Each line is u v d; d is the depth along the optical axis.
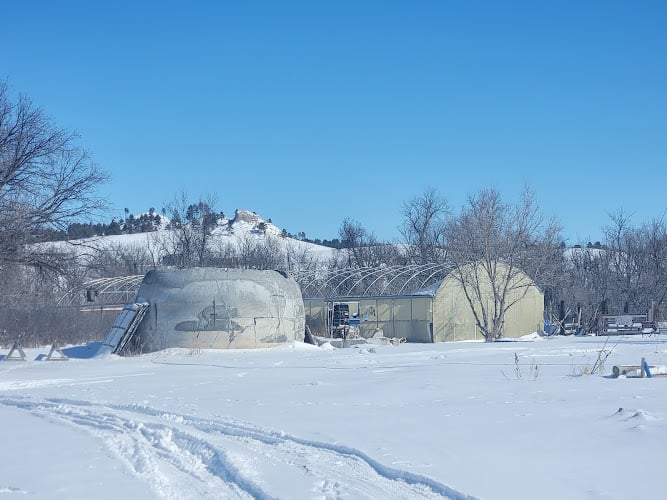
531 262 53.22
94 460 10.10
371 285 52.84
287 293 36.84
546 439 10.91
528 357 29.08
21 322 42.38
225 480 8.93
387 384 19.17
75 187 30.64
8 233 28.12
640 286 69.12
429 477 8.37
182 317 33.88
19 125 29.44
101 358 32.22
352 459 9.81
